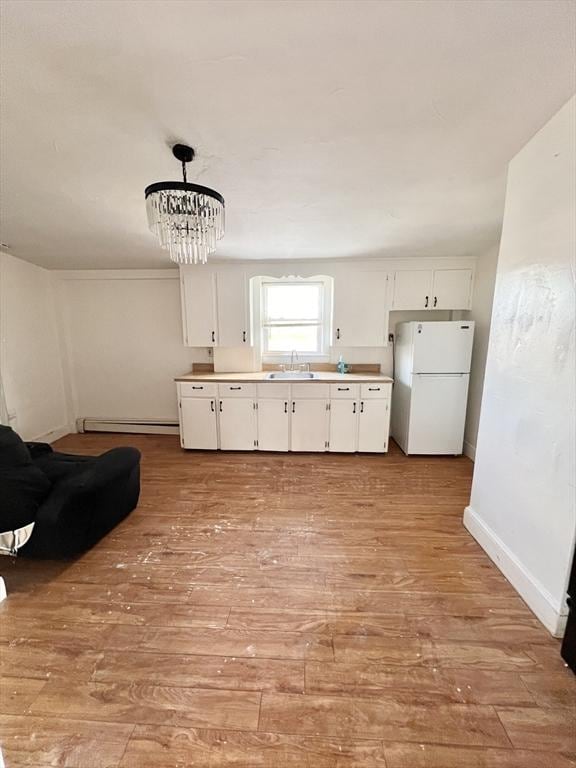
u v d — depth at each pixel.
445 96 1.38
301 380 3.55
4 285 3.48
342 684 1.28
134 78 1.29
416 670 1.34
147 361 4.39
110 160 1.85
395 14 1.05
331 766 1.04
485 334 3.32
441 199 2.30
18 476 1.81
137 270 4.13
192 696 1.24
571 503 1.40
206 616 1.60
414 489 2.89
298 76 1.28
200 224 1.68
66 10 1.04
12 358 3.58
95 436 4.34
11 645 1.45
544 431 1.56
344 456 3.64
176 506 2.61
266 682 1.29
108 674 1.32
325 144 1.70
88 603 1.67
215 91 1.35
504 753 1.07
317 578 1.85
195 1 1.00
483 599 1.70
